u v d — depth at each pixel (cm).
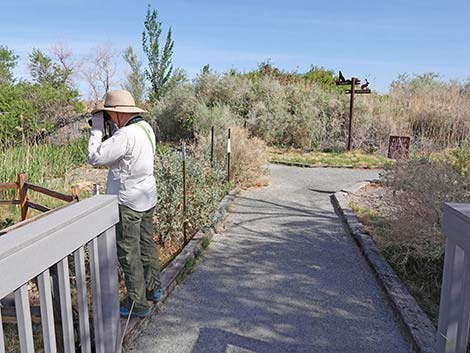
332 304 312
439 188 370
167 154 534
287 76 1809
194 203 455
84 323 187
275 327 279
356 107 1320
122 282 338
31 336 141
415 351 250
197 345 257
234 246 440
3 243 130
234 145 773
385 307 307
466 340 189
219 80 1455
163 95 1797
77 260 180
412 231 370
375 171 943
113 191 252
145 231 277
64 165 827
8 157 723
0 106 1116
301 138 1321
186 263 370
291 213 577
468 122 1210
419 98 1385
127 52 2073
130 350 251
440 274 357
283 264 391
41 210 440
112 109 250
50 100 1312
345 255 415
